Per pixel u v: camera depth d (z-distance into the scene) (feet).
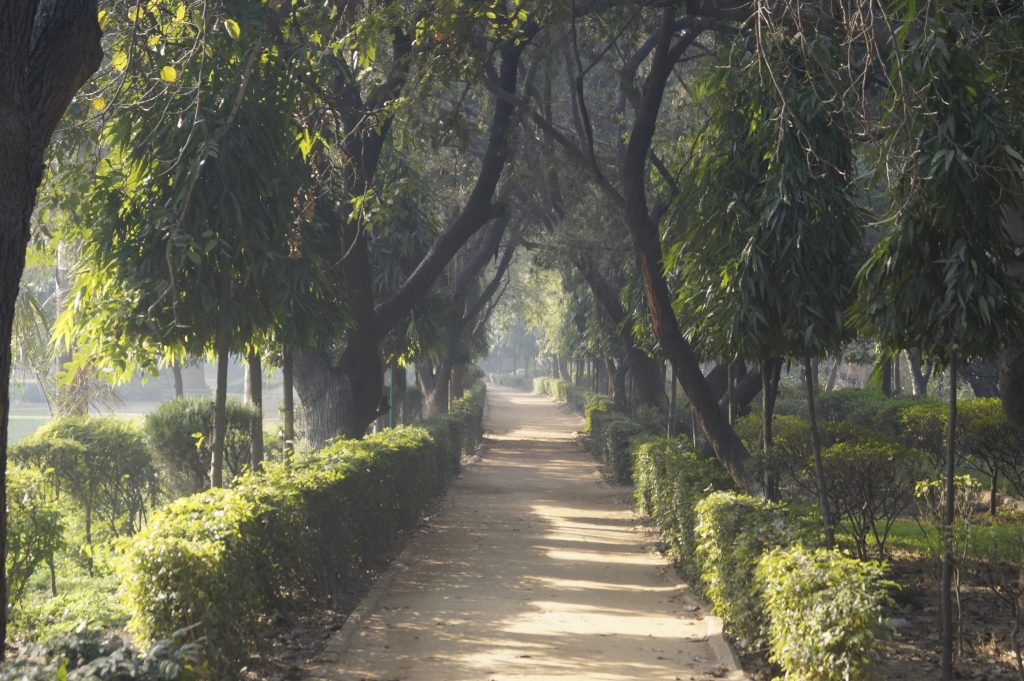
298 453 40.91
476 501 65.36
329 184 43.19
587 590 34.96
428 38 39.55
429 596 33.45
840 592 18.34
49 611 31.32
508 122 50.24
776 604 20.53
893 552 39.83
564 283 108.47
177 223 31.48
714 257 31.94
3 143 13.98
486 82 45.14
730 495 28.91
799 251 28.89
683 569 37.09
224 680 20.43
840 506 38.06
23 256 14.49
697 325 35.06
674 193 45.37
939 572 32.17
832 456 35.17
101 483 48.85
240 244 34.76
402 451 47.03
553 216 80.07
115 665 11.48
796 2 27.37
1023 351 25.68
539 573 38.34
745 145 31.24
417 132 45.16
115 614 30.86
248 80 32.48
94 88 36.40
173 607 19.39
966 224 21.59
